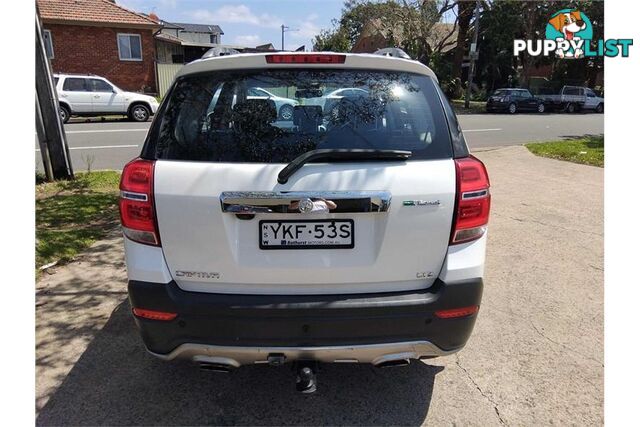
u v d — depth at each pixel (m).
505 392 2.73
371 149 2.21
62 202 6.54
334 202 2.13
